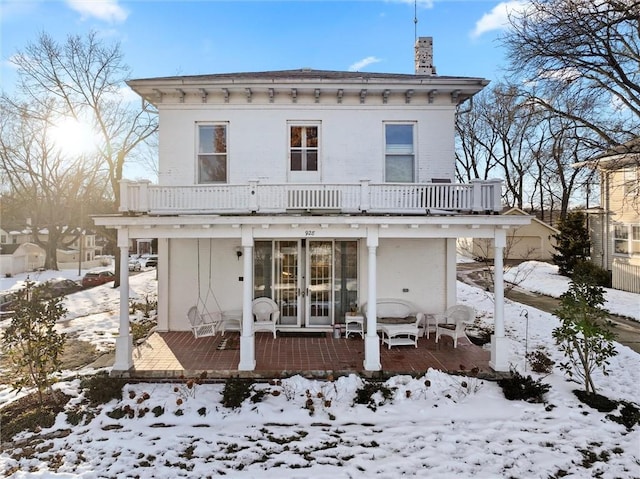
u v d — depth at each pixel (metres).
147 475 4.92
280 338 9.92
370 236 8.11
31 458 5.27
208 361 8.16
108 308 16.34
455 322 9.76
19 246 36.72
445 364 8.06
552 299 16.12
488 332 10.63
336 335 9.96
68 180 33.69
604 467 5.07
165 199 8.52
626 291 16.70
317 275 10.69
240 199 8.59
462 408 6.52
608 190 19.33
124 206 8.23
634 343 9.96
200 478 4.88
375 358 7.69
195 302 10.58
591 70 12.07
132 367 7.80
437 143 10.32
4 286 25.22
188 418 6.28
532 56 11.71
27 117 23.22
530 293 17.61
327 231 8.17
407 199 8.71
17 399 6.92
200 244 10.59
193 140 10.34
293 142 10.44
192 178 10.33
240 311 10.55
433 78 9.80
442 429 5.97
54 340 6.77
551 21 11.16
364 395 6.75
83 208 33.28
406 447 5.54
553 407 6.52
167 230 8.17
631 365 8.33
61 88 21.84
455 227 8.16
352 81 9.63
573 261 20.41
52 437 5.78
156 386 7.34
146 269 40.31
